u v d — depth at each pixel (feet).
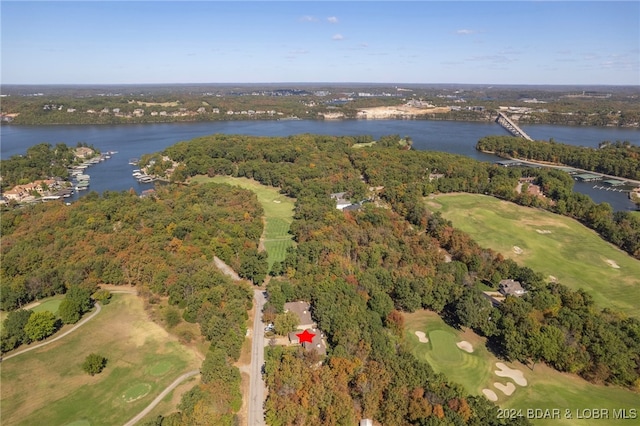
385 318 403.13
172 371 339.16
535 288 463.01
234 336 357.41
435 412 270.46
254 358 355.97
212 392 287.48
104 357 357.41
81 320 411.34
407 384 298.97
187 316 402.31
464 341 391.04
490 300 462.19
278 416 276.00
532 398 320.09
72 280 453.17
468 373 347.15
